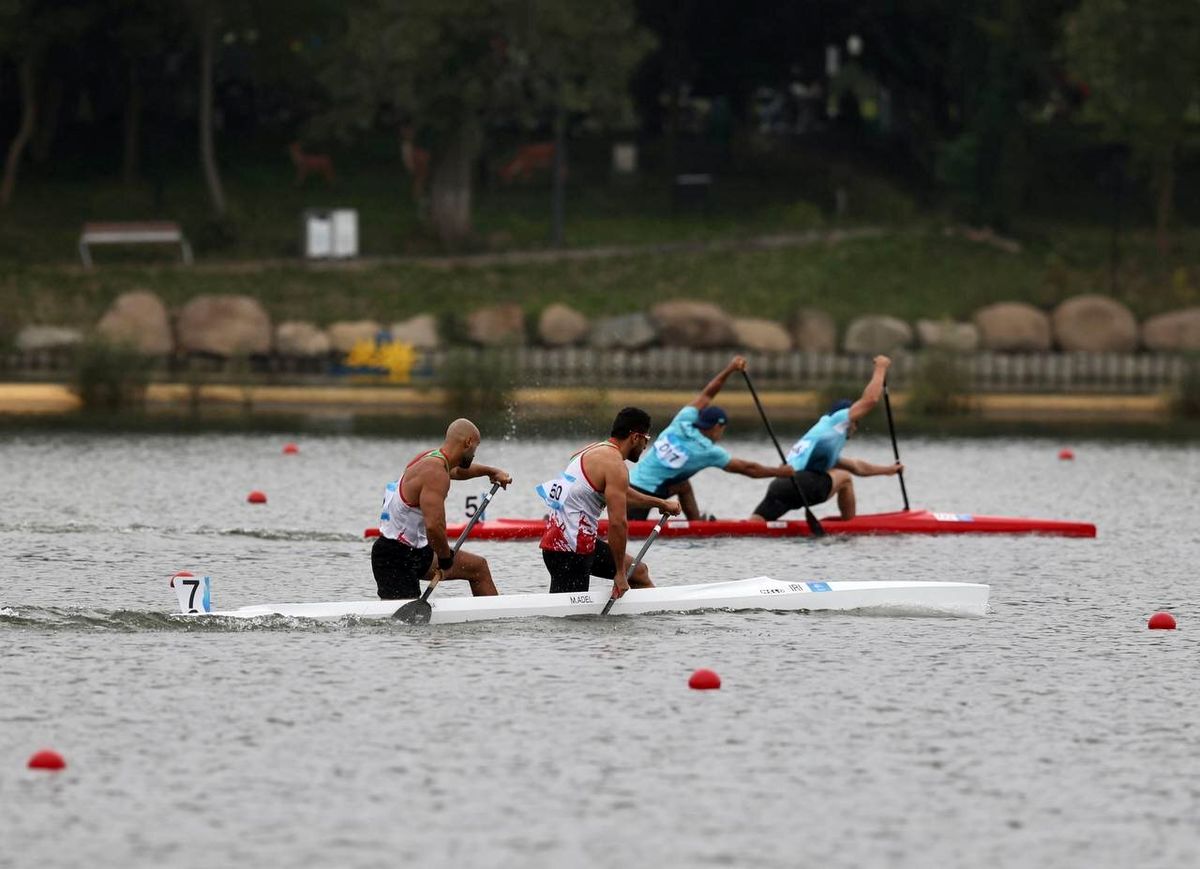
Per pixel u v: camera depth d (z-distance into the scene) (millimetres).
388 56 199250
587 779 38750
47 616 54781
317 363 180125
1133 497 95750
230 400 154375
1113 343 191000
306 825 35500
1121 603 61500
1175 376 177375
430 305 196500
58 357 176125
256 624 54031
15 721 42688
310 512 84000
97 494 88812
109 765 39312
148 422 133875
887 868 33625
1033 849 34781
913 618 58188
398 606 54594
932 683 48281
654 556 71125
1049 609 60219
